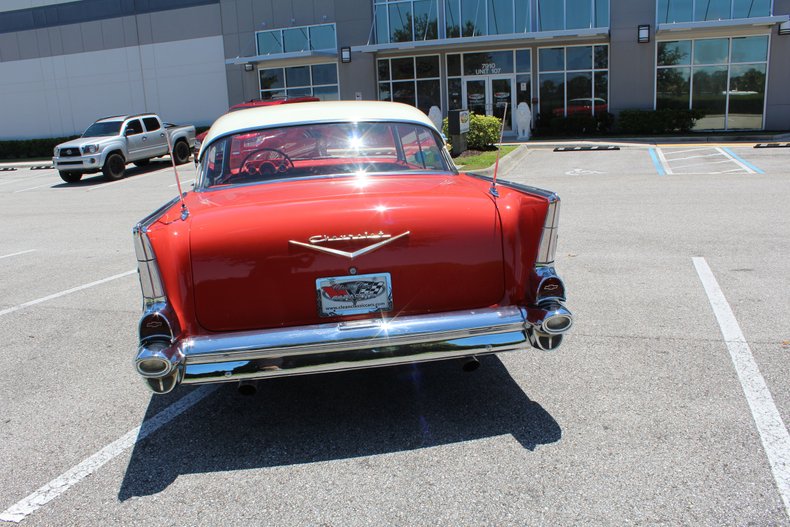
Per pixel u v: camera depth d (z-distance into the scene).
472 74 24.66
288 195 3.75
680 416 3.55
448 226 3.38
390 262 3.34
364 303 3.35
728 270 6.35
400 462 3.25
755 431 3.36
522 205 3.44
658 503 2.81
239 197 3.80
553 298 3.40
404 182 4.14
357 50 24.23
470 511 2.83
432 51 24.80
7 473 3.29
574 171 15.09
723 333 4.71
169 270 3.23
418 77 25.17
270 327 3.32
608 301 5.57
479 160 16.53
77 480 3.21
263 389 4.21
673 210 9.67
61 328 5.55
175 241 3.27
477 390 4.03
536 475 3.07
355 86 25.69
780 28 21.38
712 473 3.01
